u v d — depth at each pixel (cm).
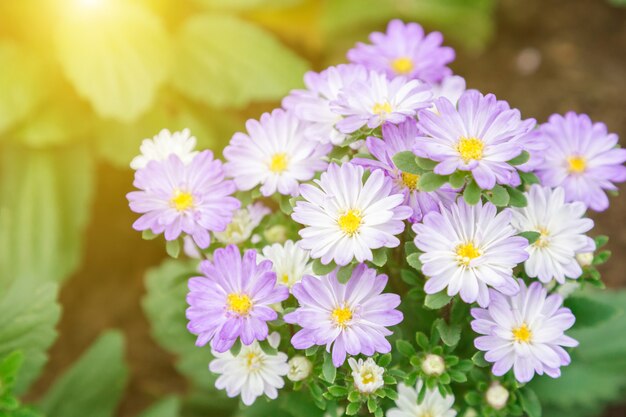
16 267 56
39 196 58
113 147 58
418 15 70
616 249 60
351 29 72
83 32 56
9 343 46
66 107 60
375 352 38
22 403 59
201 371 49
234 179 40
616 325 49
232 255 37
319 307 37
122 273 64
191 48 59
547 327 37
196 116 61
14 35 63
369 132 38
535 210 38
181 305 45
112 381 52
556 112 67
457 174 36
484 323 37
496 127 36
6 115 57
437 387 39
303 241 36
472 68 72
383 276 37
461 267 36
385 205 36
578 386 45
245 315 37
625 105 67
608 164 41
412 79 41
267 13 70
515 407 39
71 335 62
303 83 57
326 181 37
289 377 38
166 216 38
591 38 72
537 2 74
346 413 38
